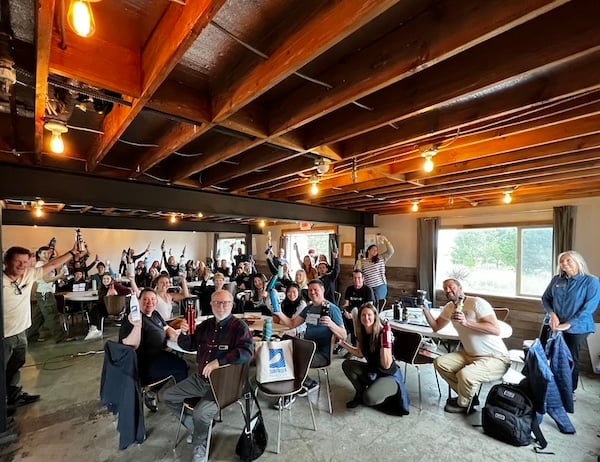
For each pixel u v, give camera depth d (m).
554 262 4.55
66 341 5.16
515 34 1.39
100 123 2.31
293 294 3.85
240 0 1.23
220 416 2.71
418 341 3.00
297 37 1.30
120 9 1.28
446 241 5.91
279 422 2.48
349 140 2.67
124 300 5.17
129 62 1.52
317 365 2.90
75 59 1.38
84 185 3.06
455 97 1.59
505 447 2.38
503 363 2.85
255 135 2.08
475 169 3.05
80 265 7.07
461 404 2.79
